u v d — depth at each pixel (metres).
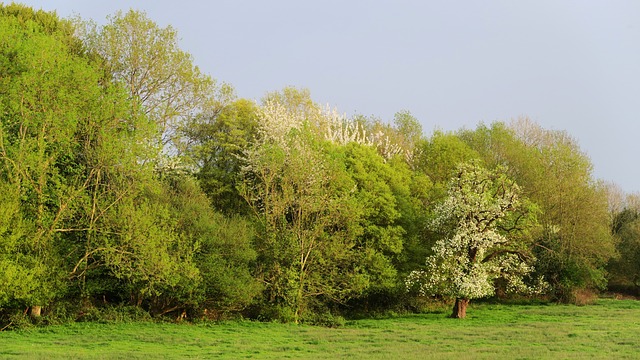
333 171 56.97
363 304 60.66
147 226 44.66
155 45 61.81
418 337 40.06
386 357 30.55
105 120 45.62
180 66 62.91
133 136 46.16
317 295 56.75
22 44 44.47
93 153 45.34
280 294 52.25
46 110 43.78
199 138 68.12
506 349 33.50
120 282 47.75
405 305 61.81
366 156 64.00
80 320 45.16
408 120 104.19
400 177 64.94
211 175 64.25
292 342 37.97
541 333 41.41
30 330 39.81
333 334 42.28
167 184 53.09
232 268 49.22
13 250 40.75
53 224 42.84
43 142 42.78
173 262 44.69
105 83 57.22
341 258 54.62
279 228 54.38
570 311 60.47
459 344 36.34
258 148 59.47
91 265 45.06
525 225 56.62
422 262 61.88
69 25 63.09
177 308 49.50
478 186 55.09
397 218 61.69
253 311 53.34
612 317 54.56
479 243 53.75
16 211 40.41
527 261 57.50
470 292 52.53
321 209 54.44
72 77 44.97
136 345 35.00
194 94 64.25
